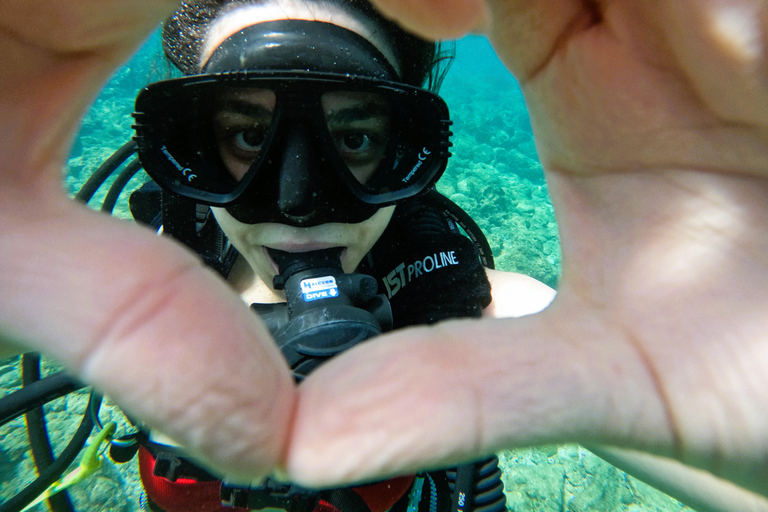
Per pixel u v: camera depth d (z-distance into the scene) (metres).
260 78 0.24
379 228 0.30
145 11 0.10
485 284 0.33
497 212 1.68
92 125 2.06
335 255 0.27
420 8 0.10
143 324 0.08
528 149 2.77
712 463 0.10
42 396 0.33
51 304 0.08
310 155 0.25
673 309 0.10
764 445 0.09
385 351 0.09
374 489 0.34
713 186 0.11
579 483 0.79
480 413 0.09
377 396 0.09
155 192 0.40
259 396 0.08
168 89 0.24
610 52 0.11
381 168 0.29
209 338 0.08
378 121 0.28
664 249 0.11
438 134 0.28
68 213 0.09
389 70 0.27
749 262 0.10
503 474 0.79
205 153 0.27
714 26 0.10
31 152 0.09
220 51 0.25
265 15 0.26
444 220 0.36
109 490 0.69
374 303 0.26
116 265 0.08
